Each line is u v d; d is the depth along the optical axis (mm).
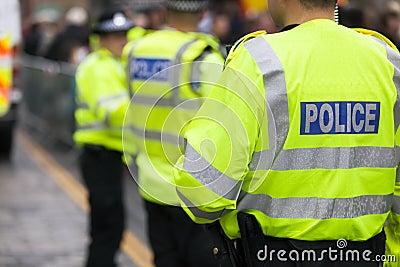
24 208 15375
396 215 5262
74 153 19891
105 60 9977
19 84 20641
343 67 4980
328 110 4918
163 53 7777
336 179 4941
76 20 24156
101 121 9742
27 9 38625
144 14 20766
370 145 5023
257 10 22984
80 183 17859
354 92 4973
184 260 7984
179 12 8055
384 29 11555
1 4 20328
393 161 5094
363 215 5035
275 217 4938
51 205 15648
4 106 20438
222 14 20234
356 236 5035
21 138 25234
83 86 9977
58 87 21422
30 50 27797
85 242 12930
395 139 5117
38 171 19406
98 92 9766
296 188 4922
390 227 5359
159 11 19875
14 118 20547
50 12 34906
